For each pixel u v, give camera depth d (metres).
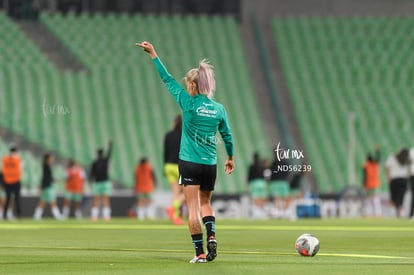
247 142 146.25
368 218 118.19
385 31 169.75
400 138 153.12
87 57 153.25
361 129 153.25
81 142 139.12
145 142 141.88
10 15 156.50
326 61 163.25
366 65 163.50
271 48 164.12
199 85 37.84
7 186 108.19
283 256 41.75
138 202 121.56
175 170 84.75
